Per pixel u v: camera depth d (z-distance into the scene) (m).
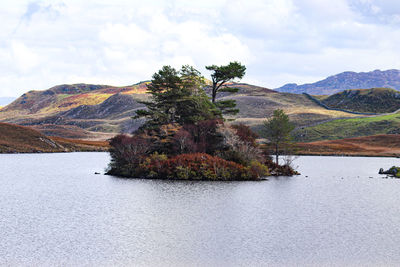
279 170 68.19
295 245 24.89
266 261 21.94
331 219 32.25
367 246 24.77
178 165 58.41
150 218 31.72
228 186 50.38
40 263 21.41
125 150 64.44
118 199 40.25
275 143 72.00
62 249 23.78
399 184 58.03
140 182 53.78
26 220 30.89
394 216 33.62
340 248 24.31
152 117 74.38
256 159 63.81
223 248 24.14
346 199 42.75
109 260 21.92
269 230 28.45
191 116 73.06
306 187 52.25
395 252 23.58
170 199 40.34
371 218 32.78
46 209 35.19
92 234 27.00
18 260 21.84
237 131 68.50
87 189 47.31
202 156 59.47
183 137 64.50
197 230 28.19
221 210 35.12
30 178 59.59
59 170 73.00
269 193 45.50
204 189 47.44
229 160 62.06
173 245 24.66
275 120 71.31
